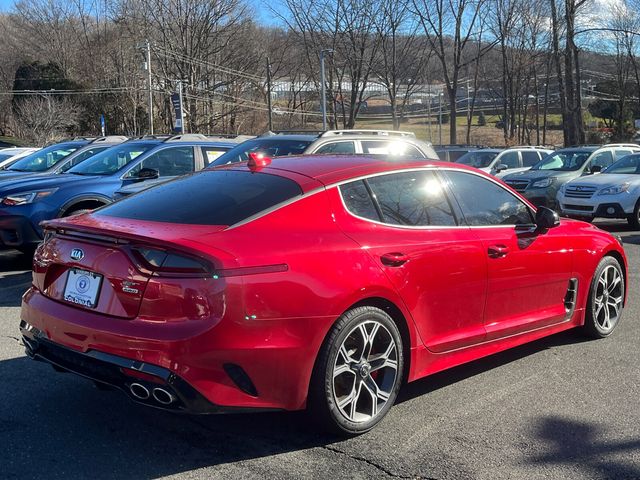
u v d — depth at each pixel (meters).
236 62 58.44
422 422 4.11
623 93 60.28
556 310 5.38
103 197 9.17
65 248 3.85
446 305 4.38
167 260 3.40
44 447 3.72
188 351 3.26
